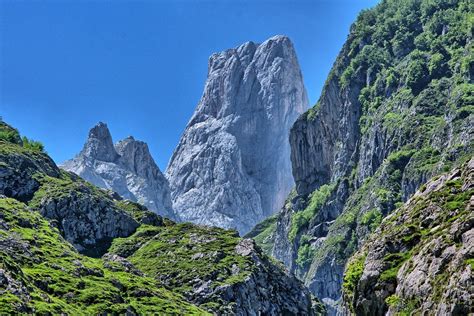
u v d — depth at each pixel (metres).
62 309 141.62
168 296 187.50
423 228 98.31
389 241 99.44
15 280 138.38
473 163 100.62
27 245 175.38
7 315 122.31
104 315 155.62
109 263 195.75
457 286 80.00
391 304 91.38
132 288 180.25
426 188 106.00
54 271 165.88
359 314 98.94
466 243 84.75
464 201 95.62
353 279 103.69
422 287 87.12
